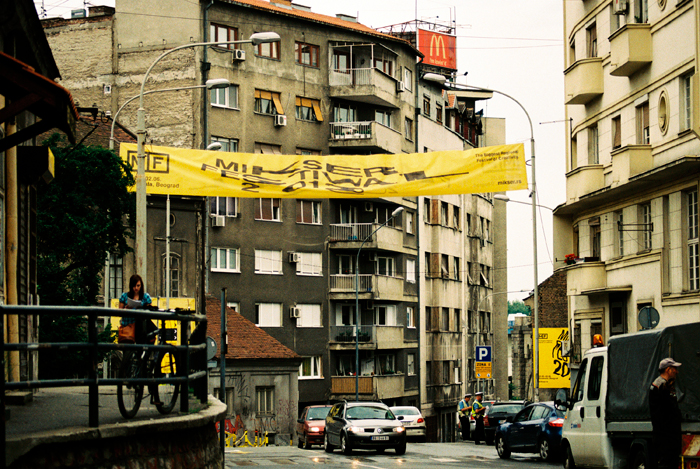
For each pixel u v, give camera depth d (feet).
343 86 191.11
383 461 81.46
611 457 53.67
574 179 113.70
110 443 27.63
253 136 178.19
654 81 96.84
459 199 235.40
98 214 88.12
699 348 44.96
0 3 45.52
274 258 178.81
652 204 97.76
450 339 225.15
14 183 49.80
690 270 91.09
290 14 184.75
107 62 176.14
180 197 150.41
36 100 28.45
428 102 223.71
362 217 193.98
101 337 73.31
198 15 172.76
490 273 264.52
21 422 28.55
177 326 39.29
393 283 194.39
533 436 81.10
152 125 172.76
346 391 184.34
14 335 41.27
